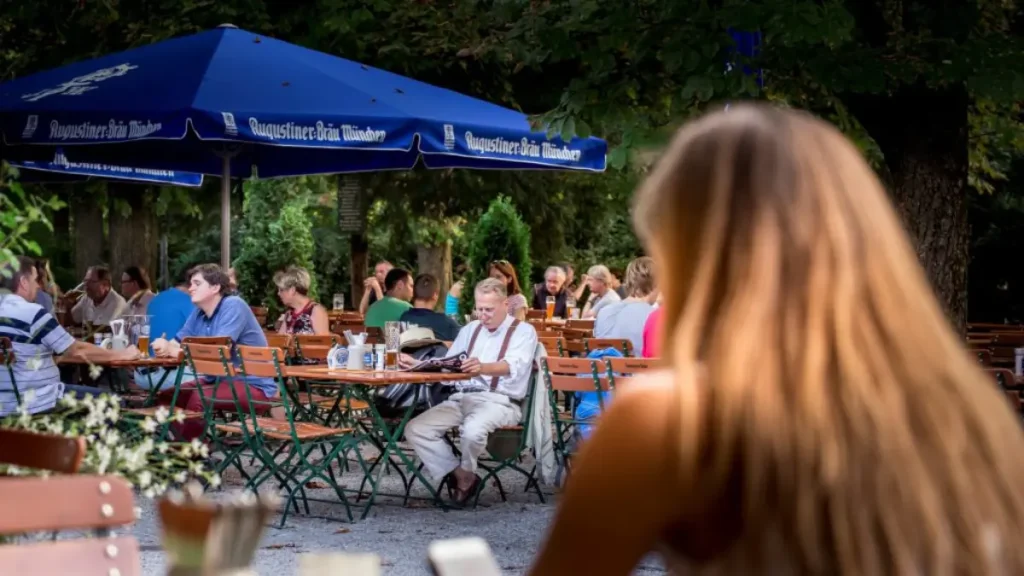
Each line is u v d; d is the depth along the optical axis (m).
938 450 1.55
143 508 9.24
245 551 1.52
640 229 1.75
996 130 14.70
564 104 10.94
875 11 10.73
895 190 11.07
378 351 9.78
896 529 1.50
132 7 17.41
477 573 1.62
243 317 10.91
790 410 1.52
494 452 9.96
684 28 10.17
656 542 1.58
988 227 25.78
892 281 1.62
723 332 1.58
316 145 10.36
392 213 22.25
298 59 11.38
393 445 9.61
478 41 16.86
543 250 24.88
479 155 11.03
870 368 1.56
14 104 10.94
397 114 10.59
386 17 17.52
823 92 11.73
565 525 1.57
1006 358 11.80
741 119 1.73
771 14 9.74
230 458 9.76
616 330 10.89
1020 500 1.57
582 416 9.90
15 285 9.53
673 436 1.53
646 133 10.61
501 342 9.97
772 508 1.51
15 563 2.70
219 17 16.92
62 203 4.80
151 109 10.17
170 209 22.03
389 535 8.62
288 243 34.81
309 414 11.61
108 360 9.84
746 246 1.63
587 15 10.75
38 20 17.72
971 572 1.53
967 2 10.38
